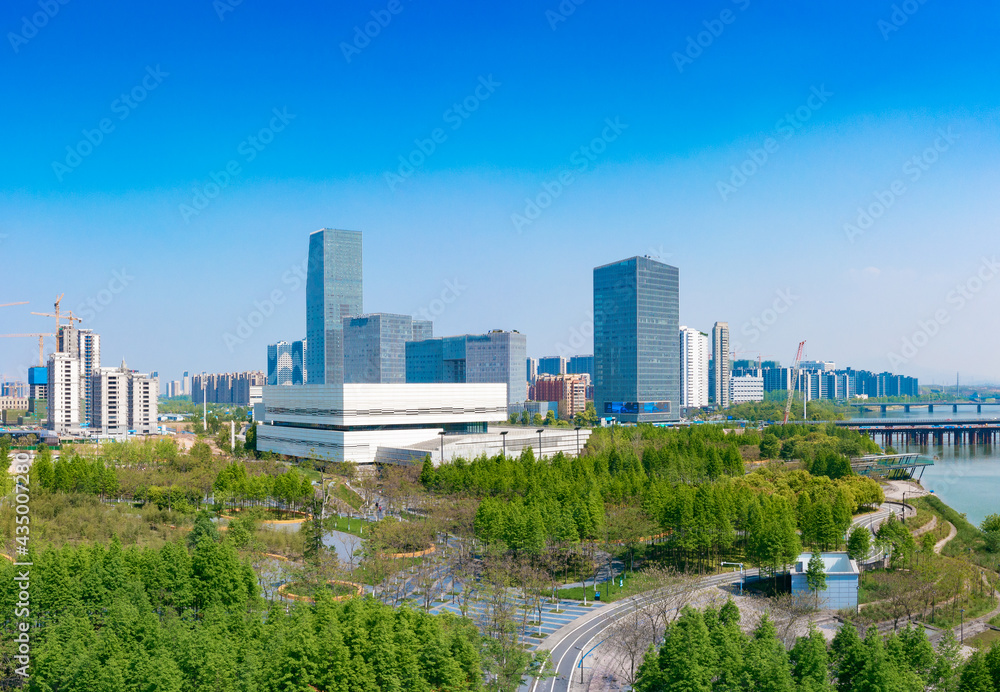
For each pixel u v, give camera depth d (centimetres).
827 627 13112
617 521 16512
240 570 11925
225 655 9125
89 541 14775
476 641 10888
